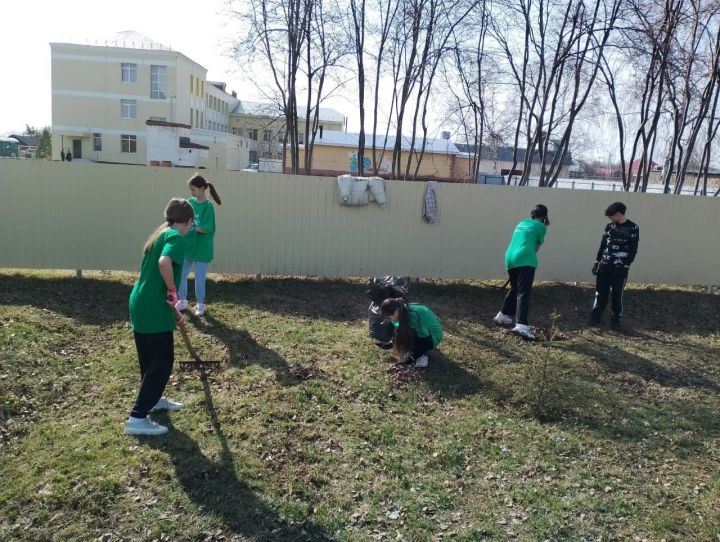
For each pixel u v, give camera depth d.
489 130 17.70
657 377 6.38
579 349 7.15
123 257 9.08
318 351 6.32
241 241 9.35
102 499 3.55
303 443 4.35
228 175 9.16
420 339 5.96
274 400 5.00
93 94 52.50
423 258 9.85
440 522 3.53
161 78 52.94
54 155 53.25
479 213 9.85
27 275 8.92
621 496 3.91
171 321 4.30
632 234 7.93
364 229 9.63
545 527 3.52
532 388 5.38
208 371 5.56
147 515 3.45
